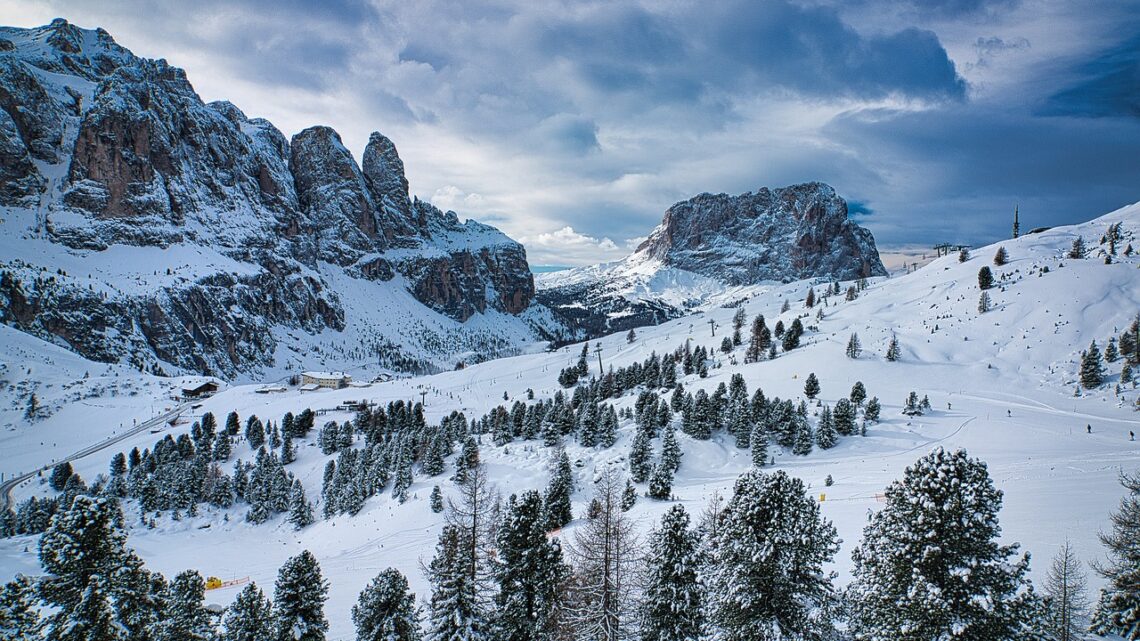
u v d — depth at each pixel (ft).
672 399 440.45
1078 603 97.96
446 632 97.19
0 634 76.54
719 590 79.15
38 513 363.35
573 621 90.84
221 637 125.59
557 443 411.75
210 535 368.07
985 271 613.52
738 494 80.07
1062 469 224.74
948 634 65.10
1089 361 401.90
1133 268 547.08
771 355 581.53
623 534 92.58
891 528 71.51
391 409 557.33
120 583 81.87
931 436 340.18
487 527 105.70
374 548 289.33
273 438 507.30
